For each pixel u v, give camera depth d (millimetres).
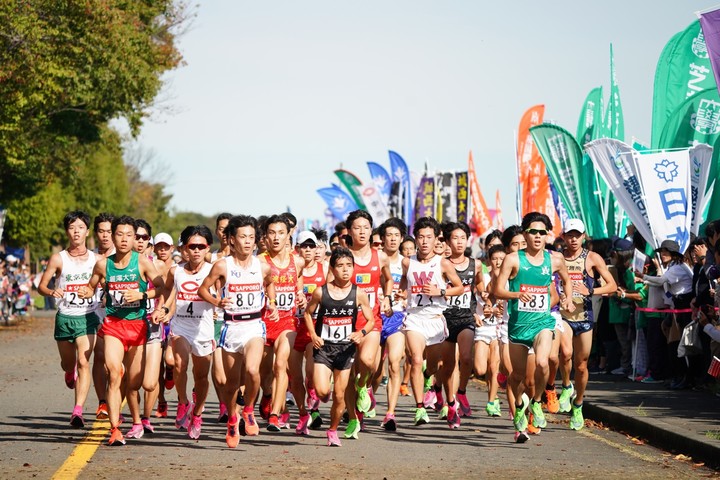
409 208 50031
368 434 16875
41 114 45938
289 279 16797
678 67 25984
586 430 17625
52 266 17422
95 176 100875
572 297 18062
